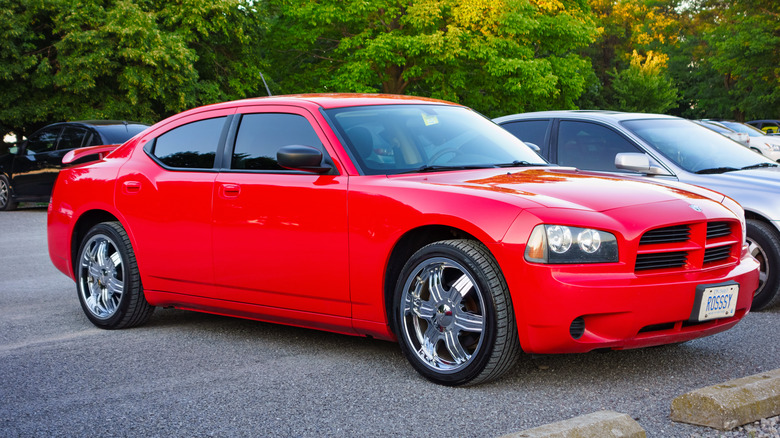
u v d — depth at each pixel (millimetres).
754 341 4645
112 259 5383
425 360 3865
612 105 54438
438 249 3762
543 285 3445
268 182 4465
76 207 5594
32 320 5660
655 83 46344
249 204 4516
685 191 4191
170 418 3426
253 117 4809
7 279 7500
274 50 31188
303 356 4457
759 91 47250
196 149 5020
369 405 3525
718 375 3916
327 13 28094
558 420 3256
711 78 59969
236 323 5473
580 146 6820
